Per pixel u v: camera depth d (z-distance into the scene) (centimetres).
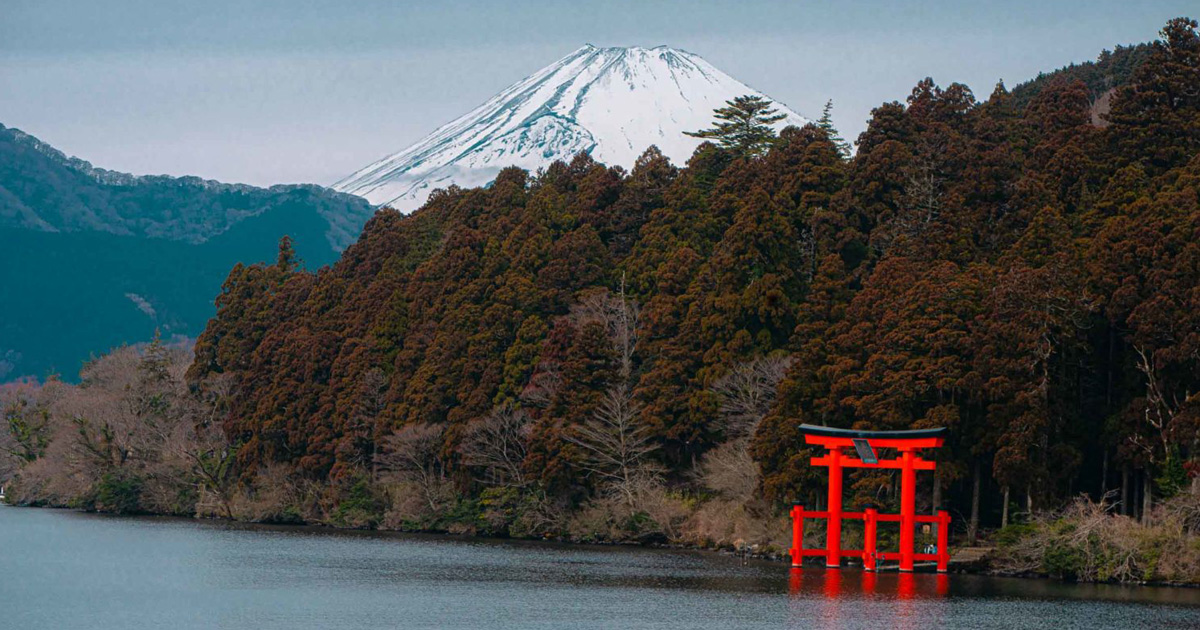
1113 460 7431
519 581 6894
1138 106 9756
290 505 10900
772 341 9094
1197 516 6756
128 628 5538
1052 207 8988
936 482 7406
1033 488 7206
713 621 5662
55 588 6662
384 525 10112
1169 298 7044
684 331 9350
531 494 9350
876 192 10425
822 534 7738
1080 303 7356
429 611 5934
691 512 8831
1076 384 7750
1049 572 6981
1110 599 6219
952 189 9750
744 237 9344
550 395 9400
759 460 8075
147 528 10275
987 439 7356
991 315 7519
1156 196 8094
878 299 8338
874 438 7100
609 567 7494
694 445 9075
